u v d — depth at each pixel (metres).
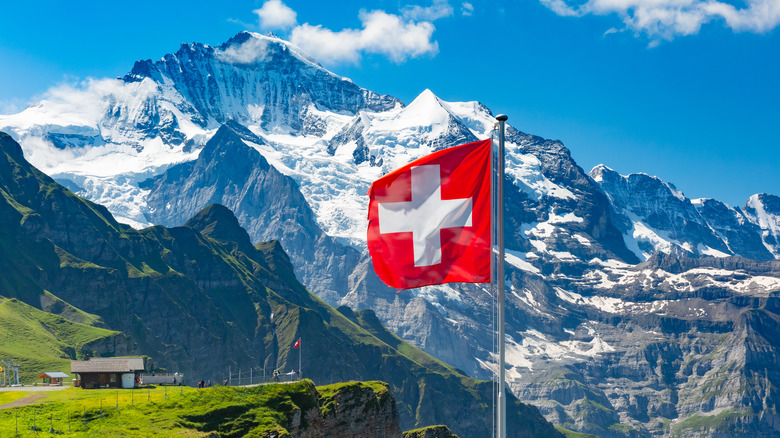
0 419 122.31
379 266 55.88
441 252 55.44
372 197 56.12
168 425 125.00
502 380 52.28
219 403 134.88
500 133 52.25
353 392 151.88
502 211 52.25
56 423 122.31
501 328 52.34
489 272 55.34
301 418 139.88
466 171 55.78
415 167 55.88
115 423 123.81
